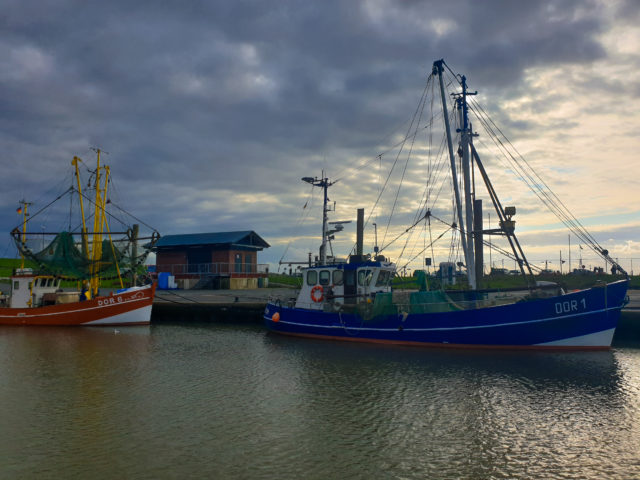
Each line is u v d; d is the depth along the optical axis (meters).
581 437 10.87
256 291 47.31
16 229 30.88
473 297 22.33
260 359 19.44
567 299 20.09
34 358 19.72
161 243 56.28
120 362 18.89
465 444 10.43
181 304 33.16
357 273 24.94
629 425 11.65
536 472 9.09
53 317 30.88
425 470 9.14
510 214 23.33
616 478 8.87
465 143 24.31
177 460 9.49
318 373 16.91
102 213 32.81
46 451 9.91
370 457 9.72
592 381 15.71
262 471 9.03
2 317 31.31
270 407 12.95
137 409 12.73
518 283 38.88
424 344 21.97
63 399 13.66
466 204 24.05
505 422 11.84
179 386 15.12
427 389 14.77
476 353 20.30
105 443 10.35
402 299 22.58
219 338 25.47
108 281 49.94
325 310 25.00
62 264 30.86
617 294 20.14
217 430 11.18
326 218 28.09
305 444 10.35
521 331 20.42
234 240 52.88
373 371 17.20
